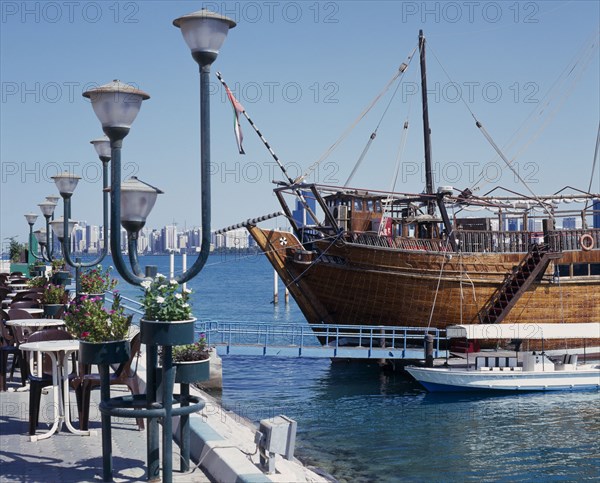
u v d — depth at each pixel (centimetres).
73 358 1334
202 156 834
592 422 2377
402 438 2172
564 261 3556
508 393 2858
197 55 829
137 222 830
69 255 1623
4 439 1084
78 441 1079
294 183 3503
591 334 3044
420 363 3256
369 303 3478
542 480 1748
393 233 3541
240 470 877
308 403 2748
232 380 3300
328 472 1789
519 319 3531
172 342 805
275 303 8462
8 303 1927
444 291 3419
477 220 3928
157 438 891
